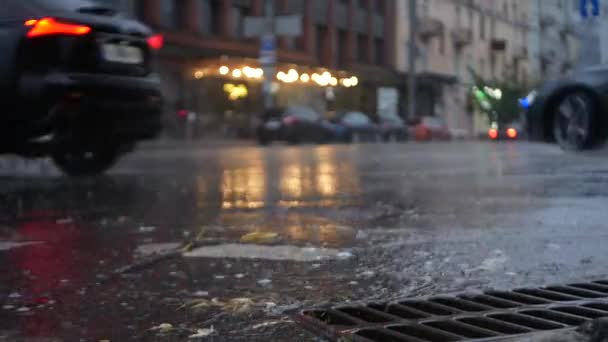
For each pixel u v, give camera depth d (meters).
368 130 33.00
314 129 29.47
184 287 3.07
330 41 42.19
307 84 39.69
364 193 6.54
